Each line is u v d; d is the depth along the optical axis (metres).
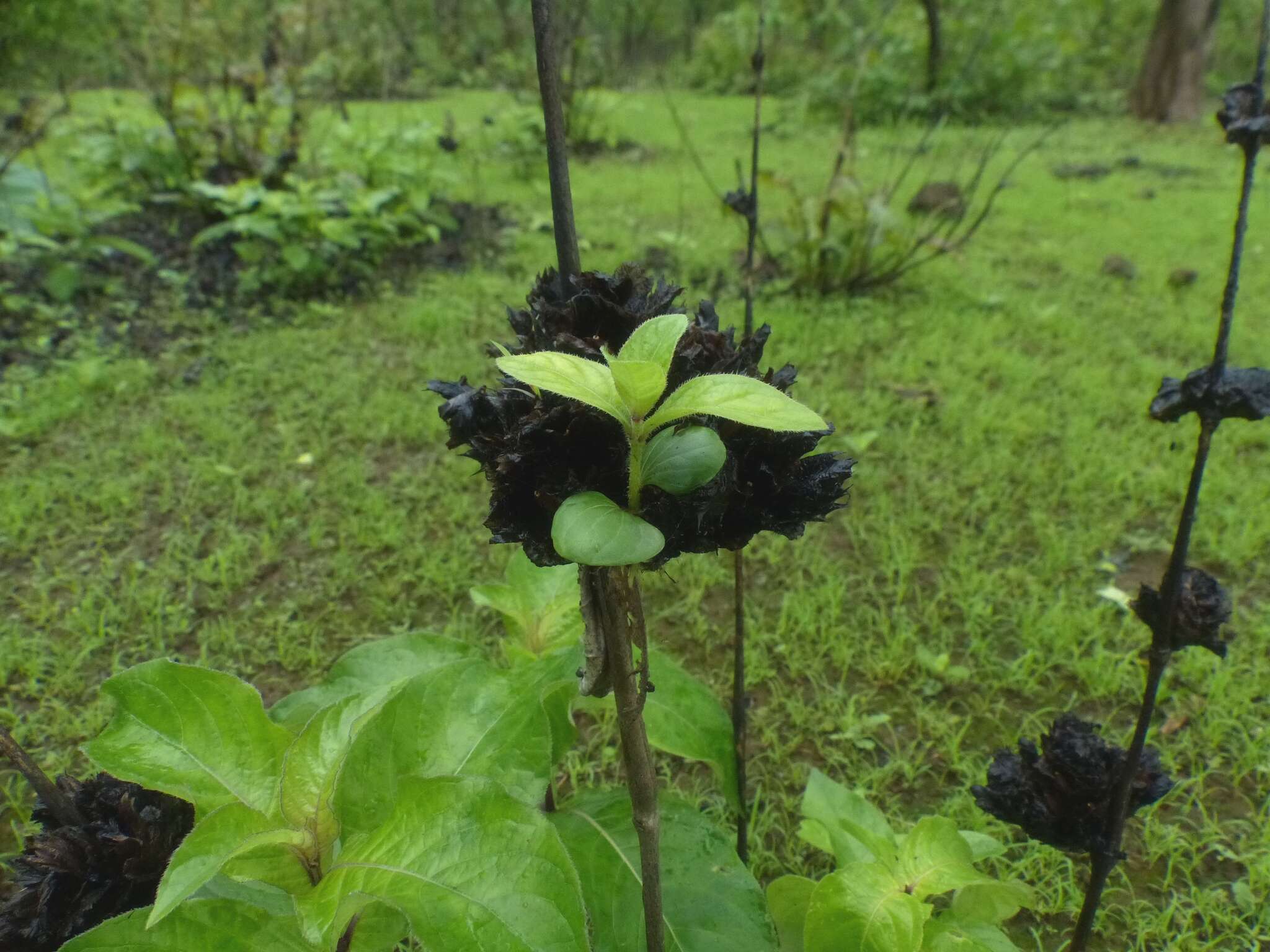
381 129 7.52
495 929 1.12
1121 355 5.11
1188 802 2.41
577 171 9.15
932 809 2.43
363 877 1.20
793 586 3.30
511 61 13.20
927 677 2.88
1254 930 2.07
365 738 1.46
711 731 1.85
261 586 3.28
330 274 5.89
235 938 1.32
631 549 0.86
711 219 7.54
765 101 15.20
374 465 4.05
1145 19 16.09
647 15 19.08
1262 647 2.94
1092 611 3.07
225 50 8.09
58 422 4.24
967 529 3.61
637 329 0.96
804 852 2.28
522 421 0.99
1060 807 1.58
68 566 3.34
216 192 5.84
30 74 8.82
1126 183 9.20
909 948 1.47
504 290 5.87
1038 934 2.08
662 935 1.32
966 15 13.66
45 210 5.45
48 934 1.55
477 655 1.84
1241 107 1.14
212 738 1.40
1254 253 6.84
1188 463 4.02
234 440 4.09
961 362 4.97
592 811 1.79
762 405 0.90
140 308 5.46
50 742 2.61
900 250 5.94
